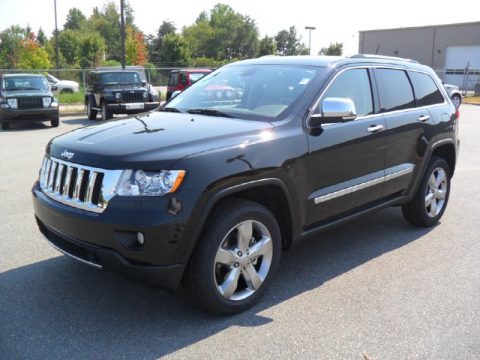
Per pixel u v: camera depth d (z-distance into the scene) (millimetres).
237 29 116750
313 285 4250
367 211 4812
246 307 3770
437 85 5898
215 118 4172
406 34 53500
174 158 3295
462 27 48969
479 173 8859
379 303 3934
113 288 4098
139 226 3176
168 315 3691
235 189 3496
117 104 17125
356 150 4477
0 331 3439
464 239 5434
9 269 4449
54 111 16109
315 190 4164
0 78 16703
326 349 3291
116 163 3285
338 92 4445
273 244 3875
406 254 4980
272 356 3205
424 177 5523
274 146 3773
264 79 4613
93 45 63781
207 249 3439
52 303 3844
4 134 14328
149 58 98375
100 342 3332
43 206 3723
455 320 3678
